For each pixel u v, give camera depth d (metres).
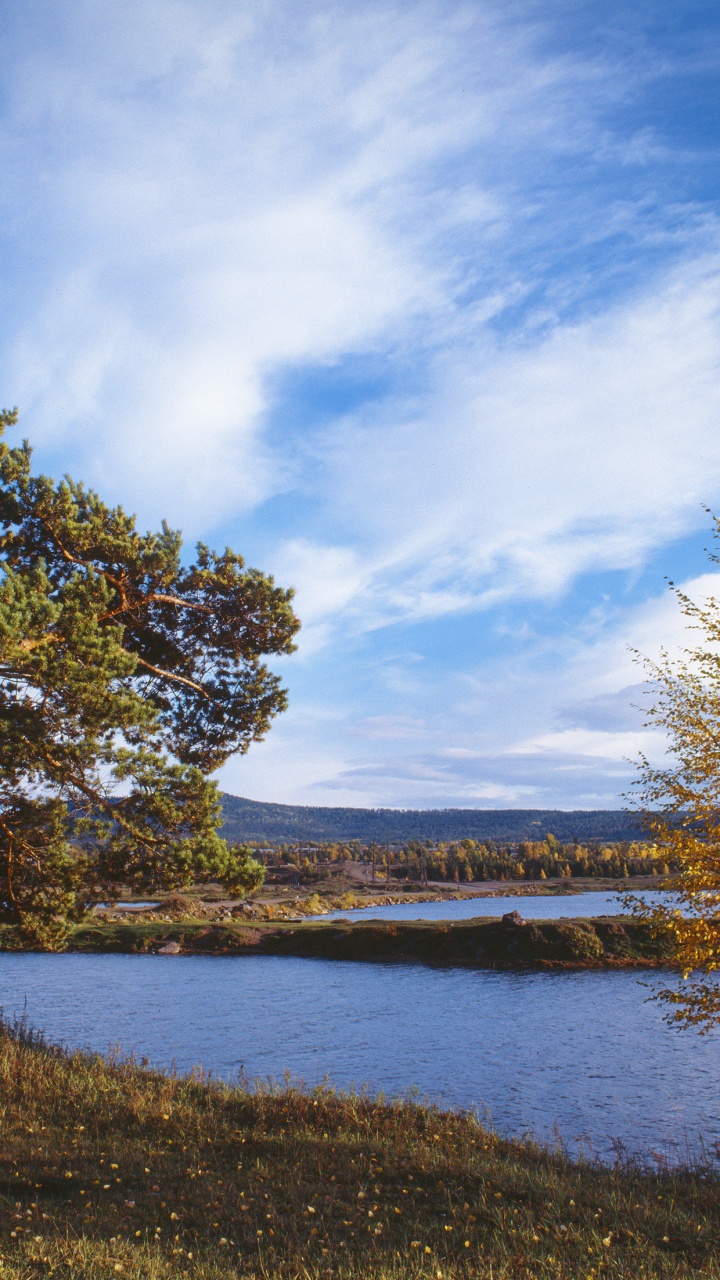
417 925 60.34
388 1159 10.36
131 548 16.97
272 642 19.81
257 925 66.81
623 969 46.34
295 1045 26.42
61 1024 30.44
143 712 14.96
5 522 16.61
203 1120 11.87
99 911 81.50
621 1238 7.70
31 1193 8.38
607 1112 18.17
